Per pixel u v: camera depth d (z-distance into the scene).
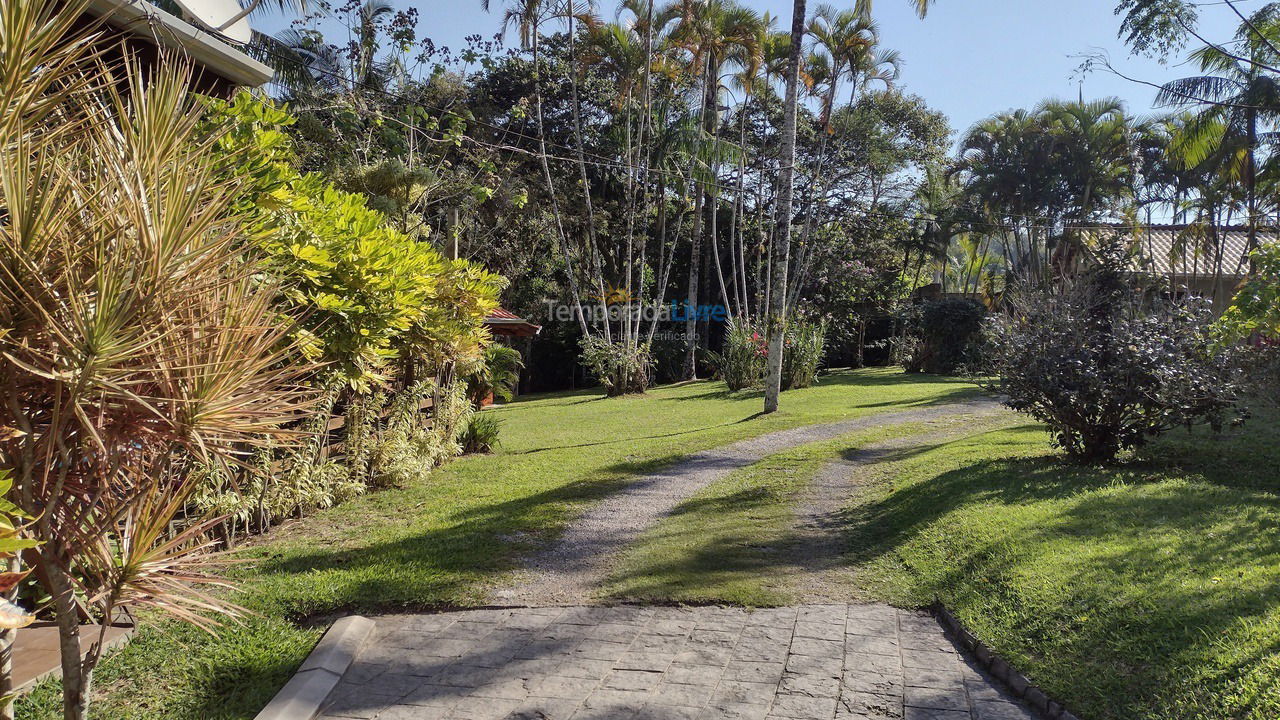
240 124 6.27
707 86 28.61
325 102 16.66
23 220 2.02
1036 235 34.09
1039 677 4.03
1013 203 34.84
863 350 39.25
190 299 2.32
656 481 9.71
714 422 16.20
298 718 3.70
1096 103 31.94
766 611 5.22
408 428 10.16
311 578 5.61
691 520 7.73
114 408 2.24
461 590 5.59
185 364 2.25
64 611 2.31
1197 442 9.91
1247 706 3.34
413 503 8.56
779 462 10.66
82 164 2.33
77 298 2.05
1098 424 8.75
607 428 16.27
